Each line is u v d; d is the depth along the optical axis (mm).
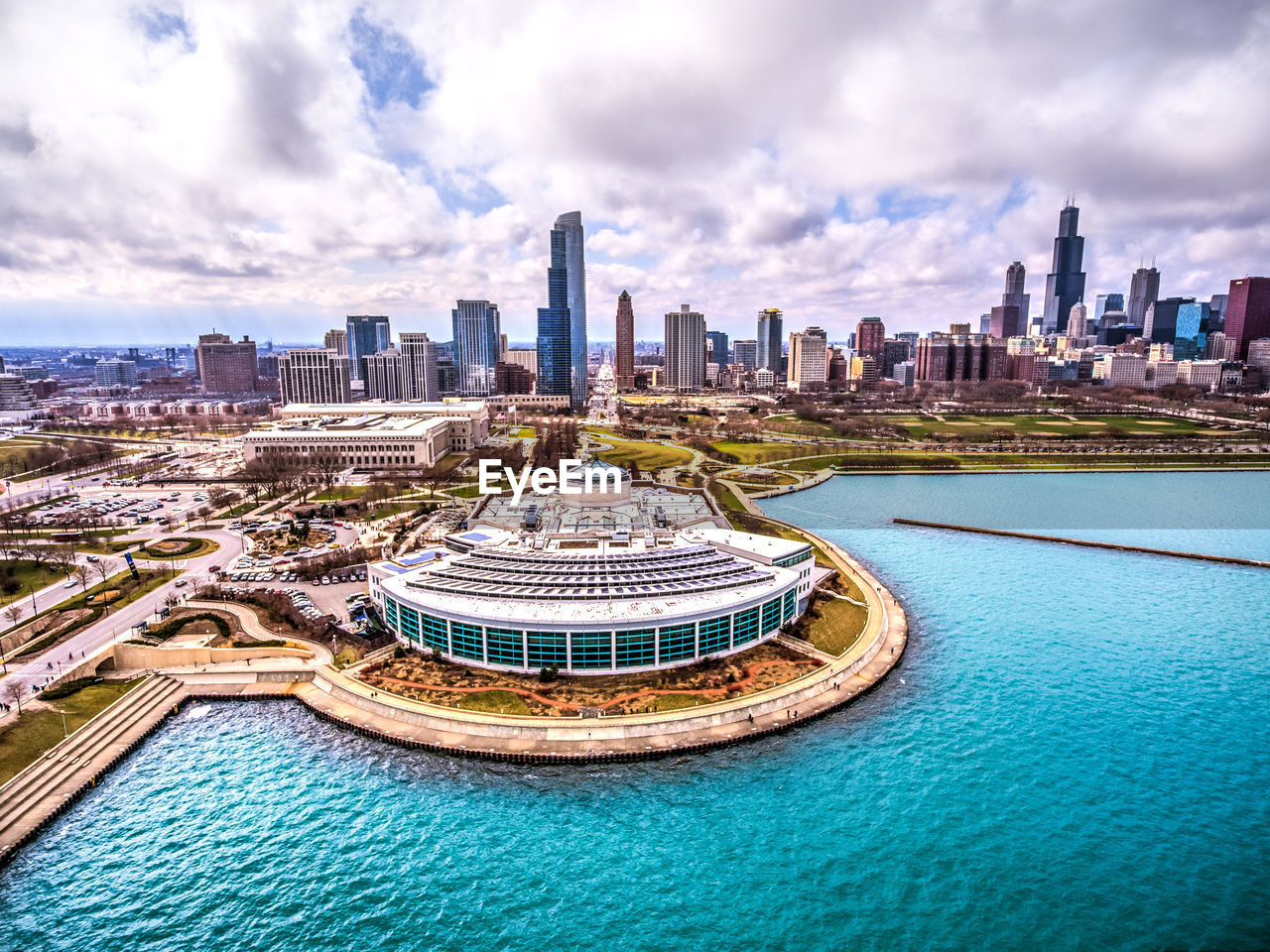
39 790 158500
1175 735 178250
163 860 140375
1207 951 118062
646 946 119812
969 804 153250
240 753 176000
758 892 130750
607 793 158125
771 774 164500
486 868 137375
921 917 125062
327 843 144250
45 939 122375
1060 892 130125
